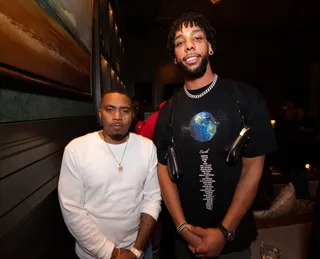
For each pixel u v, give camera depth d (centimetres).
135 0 478
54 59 114
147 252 129
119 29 499
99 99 234
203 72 108
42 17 100
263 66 738
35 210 92
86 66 188
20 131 85
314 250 93
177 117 114
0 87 73
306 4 532
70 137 145
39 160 99
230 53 729
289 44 736
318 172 334
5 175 73
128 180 112
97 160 109
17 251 78
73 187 108
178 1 517
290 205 171
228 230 102
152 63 708
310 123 389
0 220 69
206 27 108
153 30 699
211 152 107
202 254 104
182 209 118
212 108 108
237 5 536
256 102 104
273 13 592
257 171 104
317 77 701
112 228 112
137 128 297
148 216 117
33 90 97
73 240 140
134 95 709
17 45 79
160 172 121
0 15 69
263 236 156
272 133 105
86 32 187
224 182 107
